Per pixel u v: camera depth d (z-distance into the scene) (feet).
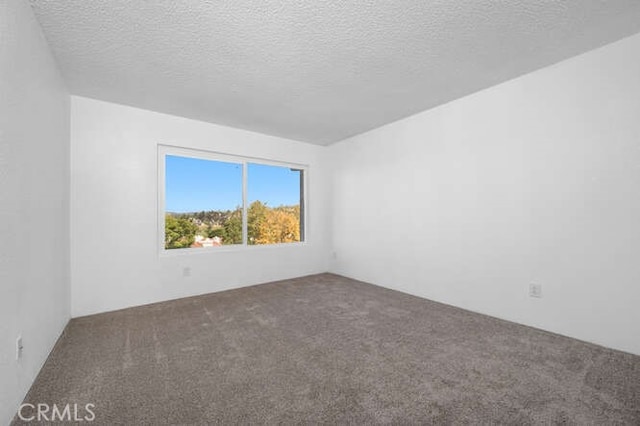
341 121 11.19
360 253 13.08
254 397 4.58
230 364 5.63
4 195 3.86
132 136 9.36
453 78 7.74
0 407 3.69
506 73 7.49
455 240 9.26
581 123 6.60
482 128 8.50
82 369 5.40
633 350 5.92
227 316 8.41
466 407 4.31
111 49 6.17
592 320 6.47
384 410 4.25
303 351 6.19
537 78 7.32
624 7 5.03
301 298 10.27
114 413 4.18
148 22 5.30
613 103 6.15
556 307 7.03
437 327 7.52
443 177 9.60
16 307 4.23
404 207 11.00
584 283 6.58
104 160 8.82
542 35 5.85
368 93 8.63
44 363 5.56
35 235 5.10
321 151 14.84
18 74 4.36
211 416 4.12
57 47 6.05
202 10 4.98
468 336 6.93
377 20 5.32
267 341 6.71
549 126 7.12
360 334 7.11
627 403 4.40
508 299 7.95
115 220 9.00
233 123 11.25
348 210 13.78
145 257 9.57
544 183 7.22
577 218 6.68
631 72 5.92
